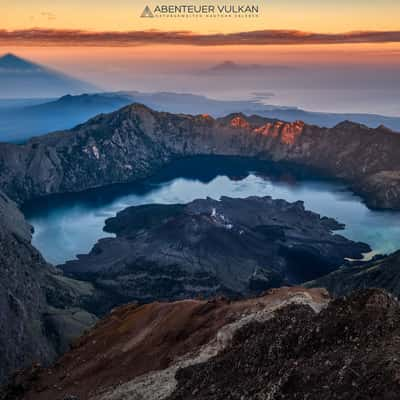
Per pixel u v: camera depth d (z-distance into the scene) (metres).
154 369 74.12
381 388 41.06
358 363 44.97
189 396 58.94
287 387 47.75
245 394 51.41
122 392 69.25
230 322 76.88
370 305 52.84
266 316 68.81
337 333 52.66
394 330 49.22
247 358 58.31
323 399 43.38
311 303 71.06
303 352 53.47
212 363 62.81
